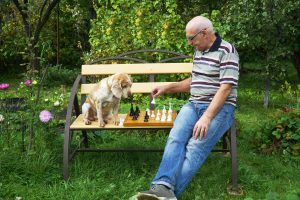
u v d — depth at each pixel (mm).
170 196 3588
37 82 5027
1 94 7688
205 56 3988
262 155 5125
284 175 4512
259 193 4125
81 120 4547
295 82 11430
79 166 4516
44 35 14055
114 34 8508
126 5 8523
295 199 3109
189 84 4426
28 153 4531
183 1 11180
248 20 7859
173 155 3783
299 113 5367
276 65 8117
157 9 8406
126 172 4473
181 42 7891
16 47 13633
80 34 15062
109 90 4266
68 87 11273
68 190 4070
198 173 4523
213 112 3803
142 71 4945
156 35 8133
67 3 14312
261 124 5922
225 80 3848
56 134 5156
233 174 4129
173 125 4102
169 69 4945
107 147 5352
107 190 4020
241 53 10656
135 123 4227
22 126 4879
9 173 4375
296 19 8023
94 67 4949
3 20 14227
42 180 4281
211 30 3945
